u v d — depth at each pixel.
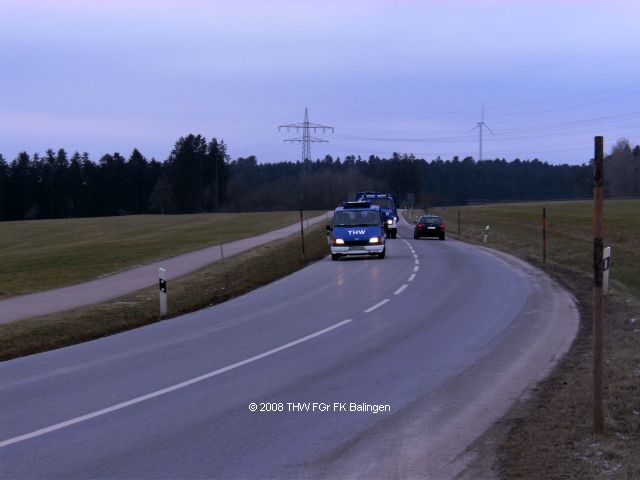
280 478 6.73
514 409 8.80
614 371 10.16
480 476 6.63
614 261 27.50
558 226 56.00
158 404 9.42
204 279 27.09
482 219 76.12
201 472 6.91
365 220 34.25
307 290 22.56
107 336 15.77
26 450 7.63
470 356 12.05
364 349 12.86
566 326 14.71
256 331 15.20
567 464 6.77
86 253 49.44
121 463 7.19
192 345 13.82
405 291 21.42
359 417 8.64
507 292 20.64
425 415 8.67
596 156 7.72
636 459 6.79
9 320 17.62
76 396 9.98
